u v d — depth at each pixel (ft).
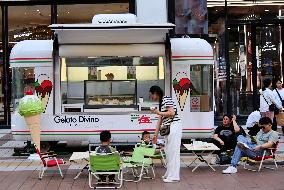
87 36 43.14
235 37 63.67
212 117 44.42
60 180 34.47
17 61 44.14
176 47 44.16
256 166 38.63
